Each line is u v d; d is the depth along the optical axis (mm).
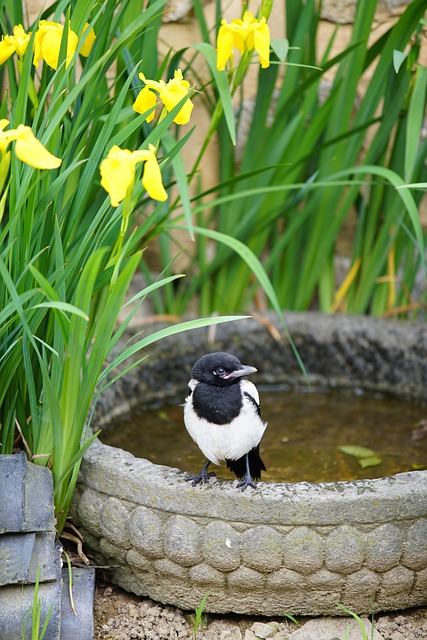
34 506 5074
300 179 8133
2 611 4867
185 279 8570
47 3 7711
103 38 5656
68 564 5211
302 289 8523
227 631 5363
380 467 6832
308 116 8125
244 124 8469
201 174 8375
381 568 5199
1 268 4605
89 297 4730
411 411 7840
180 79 5082
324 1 8266
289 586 5246
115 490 5395
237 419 5254
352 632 5262
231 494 5117
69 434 5266
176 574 5348
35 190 5055
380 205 8273
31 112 5684
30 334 4781
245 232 8008
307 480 6652
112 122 5227
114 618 5461
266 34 5625
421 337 7883
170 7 7980
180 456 7000
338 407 7953
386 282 8531
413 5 6602
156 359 7840
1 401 5391
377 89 7395
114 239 5758
